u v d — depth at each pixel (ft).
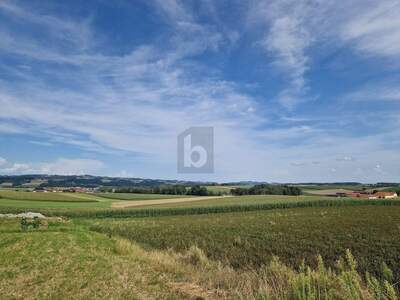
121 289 34.53
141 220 168.86
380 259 57.82
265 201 266.36
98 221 160.86
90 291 34.04
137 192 406.82
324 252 66.33
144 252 57.21
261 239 85.92
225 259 59.98
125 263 47.37
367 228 104.06
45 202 262.67
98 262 48.01
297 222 129.59
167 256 51.88
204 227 120.67
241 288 31.68
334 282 25.90
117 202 278.46
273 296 27.43
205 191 394.32
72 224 119.24
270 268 35.91
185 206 235.61
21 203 244.83
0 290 34.78
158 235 100.12
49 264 46.65
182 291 33.47
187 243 81.97
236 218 162.20
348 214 163.32
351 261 22.99
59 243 65.87
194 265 47.65
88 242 69.92
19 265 46.24
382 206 231.50
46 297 32.42
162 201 289.33
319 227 110.63
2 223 110.32
